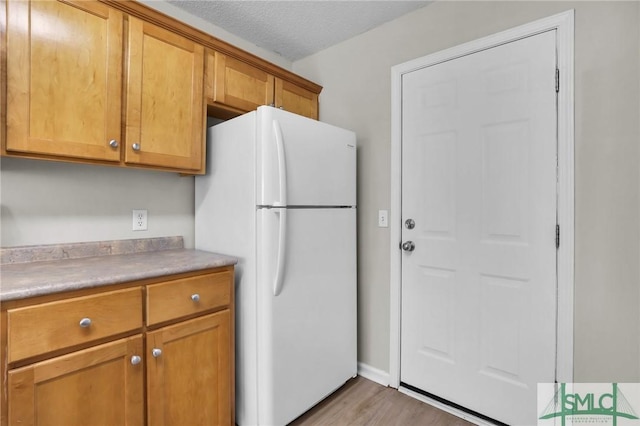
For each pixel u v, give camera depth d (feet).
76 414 3.57
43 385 3.35
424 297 6.29
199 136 5.62
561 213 4.80
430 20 6.21
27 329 3.24
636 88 4.25
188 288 4.58
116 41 4.61
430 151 6.19
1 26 3.76
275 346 5.15
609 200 4.44
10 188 4.62
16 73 3.85
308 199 5.70
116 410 3.86
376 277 6.98
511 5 5.28
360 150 7.25
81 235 5.26
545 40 4.94
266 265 5.05
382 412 5.87
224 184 5.77
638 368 4.29
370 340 7.10
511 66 5.27
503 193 5.35
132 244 5.76
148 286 4.16
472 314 5.70
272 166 5.11
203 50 5.67
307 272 5.70
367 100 7.14
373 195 7.03
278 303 5.21
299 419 5.67
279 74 7.03
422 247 6.30
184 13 6.48
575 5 4.68
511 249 5.28
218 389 4.94
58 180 5.04
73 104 4.27
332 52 7.81
